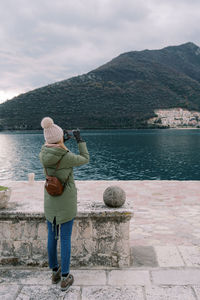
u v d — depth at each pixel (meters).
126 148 78.19
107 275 2.95
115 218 3.08
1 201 3.17
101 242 3.13
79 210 3.07
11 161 53.94
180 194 9.09
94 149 75.94
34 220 3.13
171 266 3.13
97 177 36.97
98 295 2.58
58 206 2.69
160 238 4.63
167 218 6.19
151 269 3.06
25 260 3.17
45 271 3.08
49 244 2.80
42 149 2.76
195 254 3.47
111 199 3.15
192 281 2.80
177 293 2.59
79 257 3.15
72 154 2.73
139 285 2.74
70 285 2.75
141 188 10.10
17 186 11.47
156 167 44.88
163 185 10.58
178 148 76.88
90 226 3.12
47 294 2.62
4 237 3.17
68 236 2.78
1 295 2.61
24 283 2.83
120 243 3.11
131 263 3.21
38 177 37.59
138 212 6.86
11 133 186.12
